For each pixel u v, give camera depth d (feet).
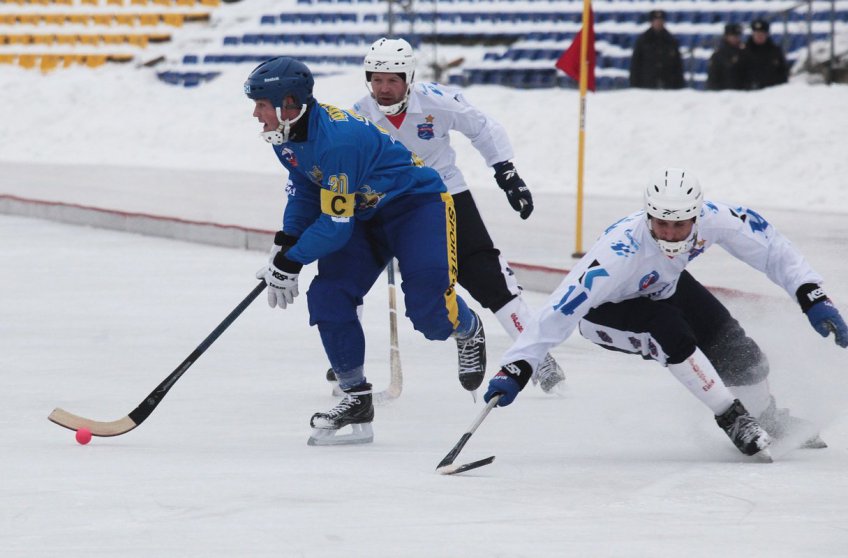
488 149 61.98
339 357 47.78
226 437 49.14
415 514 35.35
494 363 66.74
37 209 147.33
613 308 45.52
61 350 69.56
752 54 193.77
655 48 199.41
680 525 33.99
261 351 69.87
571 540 32.53
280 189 169.48
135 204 149.38
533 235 121.39
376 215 49.24
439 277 48.65
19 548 31.68
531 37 243.60
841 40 214.28
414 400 57.57
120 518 34.68
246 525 33.96
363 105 59.88
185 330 76.13
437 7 261.44
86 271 103.04
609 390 59.11
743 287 84.94
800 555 31.04
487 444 47.80
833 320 44.55
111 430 47.80
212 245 122.31
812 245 107.34
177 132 231.09
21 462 42.98
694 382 43.83
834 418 49.44
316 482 39.65
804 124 173.99
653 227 42.57
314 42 266.98
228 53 270.05
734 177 164.55
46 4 295.07
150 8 292.20
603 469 41.86
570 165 178.60
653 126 182.29
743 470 41.42
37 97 254.68
